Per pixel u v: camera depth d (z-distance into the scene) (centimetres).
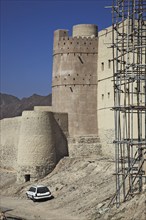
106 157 4266
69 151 4491
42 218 2989
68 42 4666
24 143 4253
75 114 4578
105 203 2897
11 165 5022
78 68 4616
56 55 4772
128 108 2686
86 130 4556
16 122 5003
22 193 3950
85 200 3172
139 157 2781
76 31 4944
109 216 2625
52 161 4256
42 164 4197
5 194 4109
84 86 4597
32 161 4194
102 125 4466
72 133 4556
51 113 4397
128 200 2675
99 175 3609
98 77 4562
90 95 4591
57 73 4744
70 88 4619
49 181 3950
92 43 4616
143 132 3688
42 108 5053
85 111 4581
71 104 4597
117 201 2780
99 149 4481
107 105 4366
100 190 3241
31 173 4181
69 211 3080
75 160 4200
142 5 2836
